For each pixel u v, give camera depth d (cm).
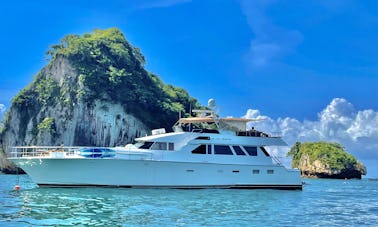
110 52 11219
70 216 1625
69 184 2688
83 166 2659
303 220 1725
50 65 11025
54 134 9994
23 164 2733
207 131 2962
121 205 1977
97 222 1513
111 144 10100
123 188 2695
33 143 10188
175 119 10775
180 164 2777
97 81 10281
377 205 2458
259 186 2958
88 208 1852
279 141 3081
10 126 10519
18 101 10575
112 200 2156
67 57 10656
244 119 3077
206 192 2667
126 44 11925
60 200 2122
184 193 2570
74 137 9988
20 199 2152
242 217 1741
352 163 12544
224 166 2875
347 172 12400
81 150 2678
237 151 2955
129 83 10738
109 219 1581
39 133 9962
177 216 1697
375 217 1889
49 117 10238
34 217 1578
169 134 2852
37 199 2155
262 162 2998
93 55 10788
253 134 3070
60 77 10631
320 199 2711
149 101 10662
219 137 2928
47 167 2670
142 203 2069
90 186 2686
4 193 2452
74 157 2636
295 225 1589
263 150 3047
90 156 2647
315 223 1659
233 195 2575
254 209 2005
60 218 1573
